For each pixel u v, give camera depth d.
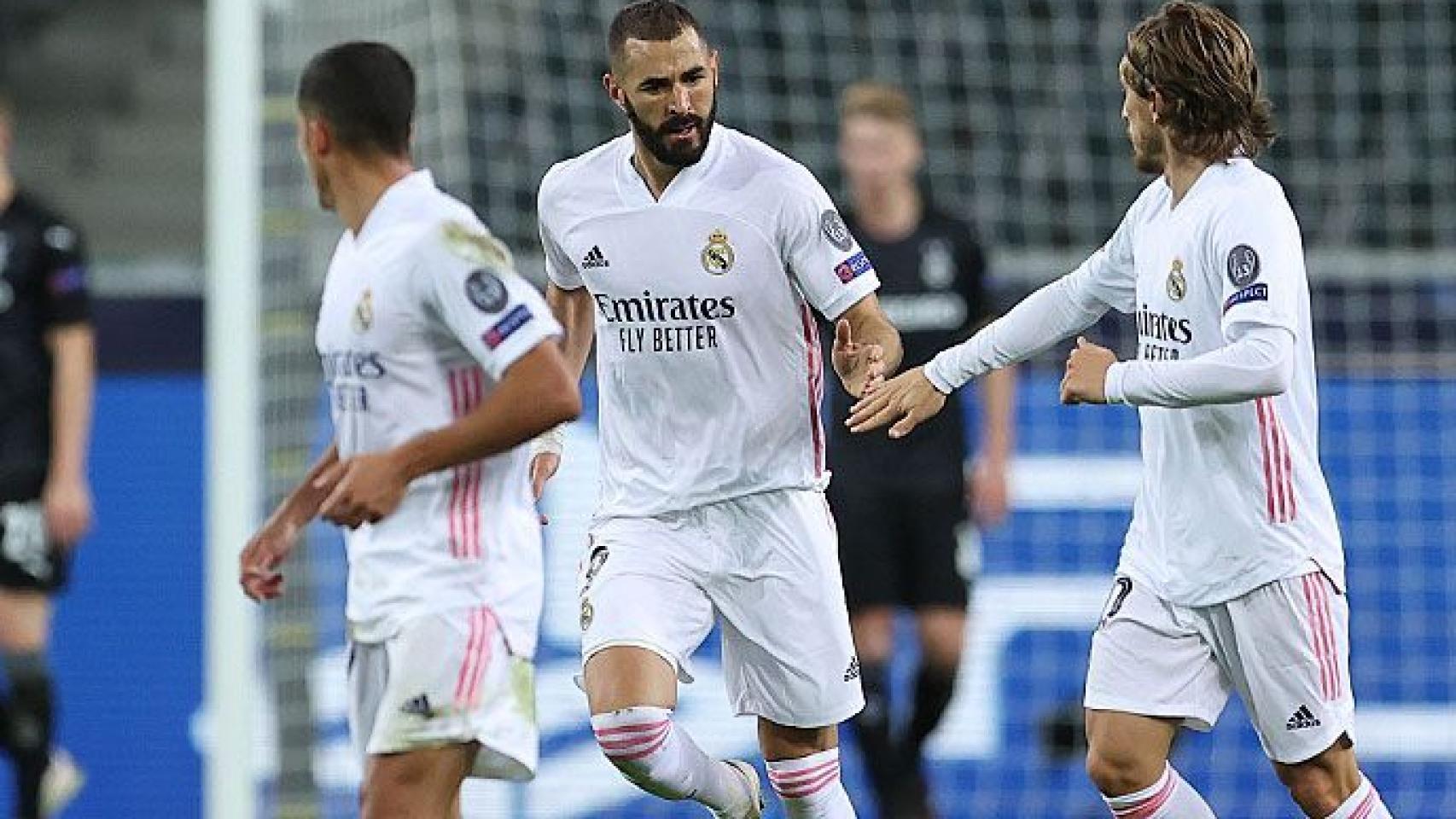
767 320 19.25
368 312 17.02
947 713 31.12
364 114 17.14
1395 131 37.81
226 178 27.55
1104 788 19.00
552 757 31.08
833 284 19.06
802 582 19.59
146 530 32.59
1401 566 32.34
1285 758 18.94
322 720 30.58
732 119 37.25
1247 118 18.25
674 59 18.45
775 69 37.41
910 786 29.81
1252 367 17.34
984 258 30.14
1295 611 18.48
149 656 32.38
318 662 30.56
